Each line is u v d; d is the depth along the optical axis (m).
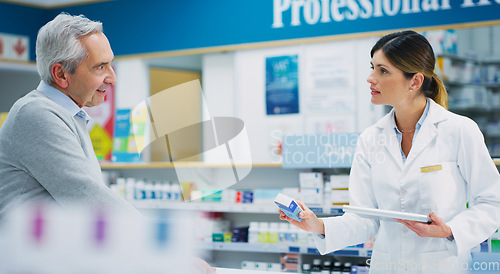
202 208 4.15
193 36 5.62
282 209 1.88
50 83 1.75
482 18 4.57
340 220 2.00
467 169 1.90
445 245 1.90
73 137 1.56
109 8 5.98
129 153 4.93
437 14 4.70
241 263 4.44
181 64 6.17
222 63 5.71
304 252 3.86
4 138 1.58
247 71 5.60
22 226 1.02
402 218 1.67
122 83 5.98
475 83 5.94
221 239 4.20
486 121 6.05
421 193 1.95
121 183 4.77
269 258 4.37
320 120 5.29
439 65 5.49
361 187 2.12
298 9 5.20
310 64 5.32
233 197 4.22
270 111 5.50
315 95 5.30
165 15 5.74
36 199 1.55
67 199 1.45
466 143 1.90
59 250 1.01
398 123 2.10
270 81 5.50
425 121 1.99
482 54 5.98
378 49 1.94
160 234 1.01
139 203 4.43
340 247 2.00
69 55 1.68
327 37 5.09
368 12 4.93
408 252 1.95
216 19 5.53
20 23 6.05
